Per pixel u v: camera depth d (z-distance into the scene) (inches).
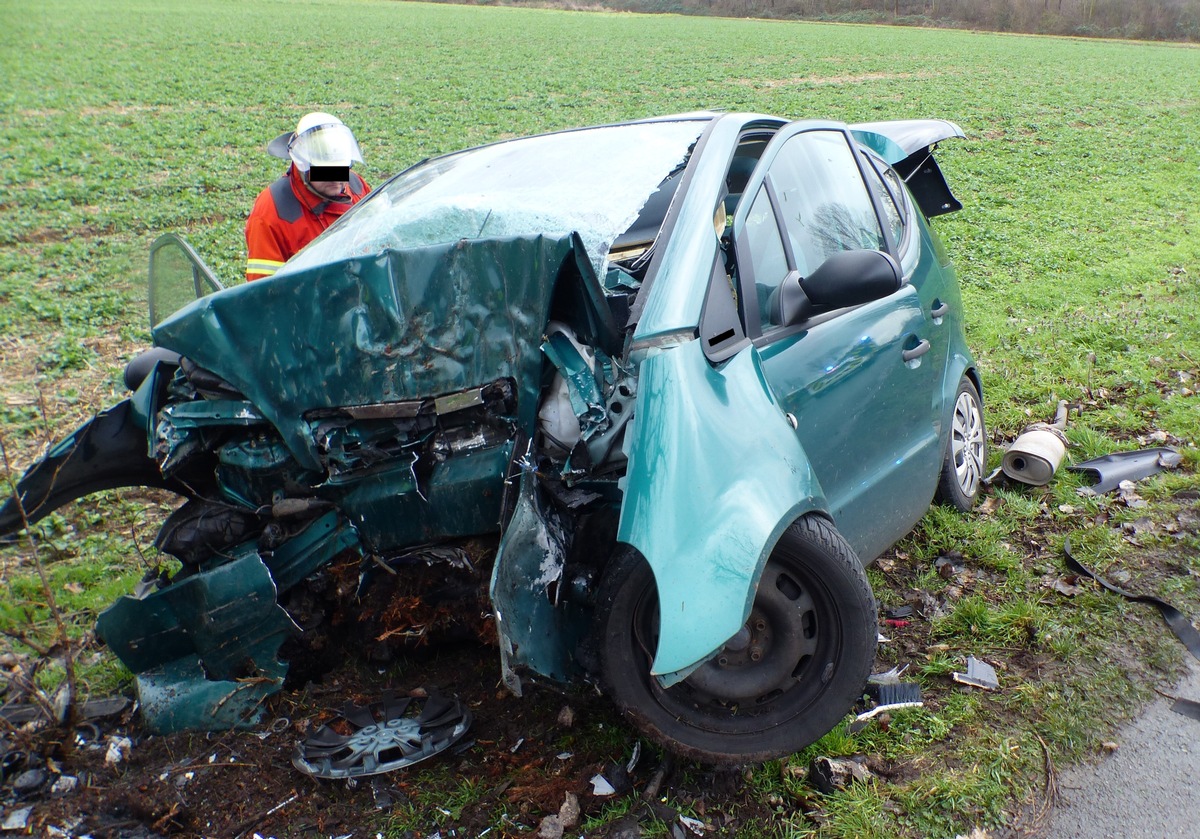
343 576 131.9
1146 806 114.4
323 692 135.4
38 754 128.3
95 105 1221.7
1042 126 972.6
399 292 120.0
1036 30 2635.3
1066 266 402.3
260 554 131.1
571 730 127.5
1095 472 196.9
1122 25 2539.4
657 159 145.5
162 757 126.8
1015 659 142.6
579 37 2305.6
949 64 1768.0
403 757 120.7
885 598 160.4
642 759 121.3
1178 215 521.3
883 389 146.6
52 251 526.3
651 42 2201.0
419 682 138.0
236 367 123.8
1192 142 839.1
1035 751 123.5
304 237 211.9
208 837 114.4
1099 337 284.5
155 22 2316.7
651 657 113.1
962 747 123.6
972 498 188.2
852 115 1122.7
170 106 1225.4
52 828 117.2
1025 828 112.1
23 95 1284.4
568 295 120.3
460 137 995.3
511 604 108.5
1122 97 1242.6
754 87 1448.1
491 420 124.3
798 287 133.2
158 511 210.2
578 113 1179.9
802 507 108.9
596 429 116.2
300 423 124.2
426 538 126.5
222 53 1814.7
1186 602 153.8
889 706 130.3
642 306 119.6
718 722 115.1
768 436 112.0
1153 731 126.9
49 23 2219.5
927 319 166.7
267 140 974.4
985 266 411.5
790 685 116.5
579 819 113.3
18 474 235.8
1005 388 250.8
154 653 133.4
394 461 124.2
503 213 131.0
